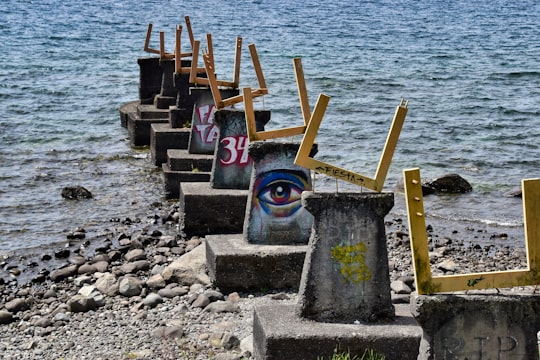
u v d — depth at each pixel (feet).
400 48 166.30
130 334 35.83
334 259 31.09
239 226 48.21
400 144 81.25
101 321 37.52
